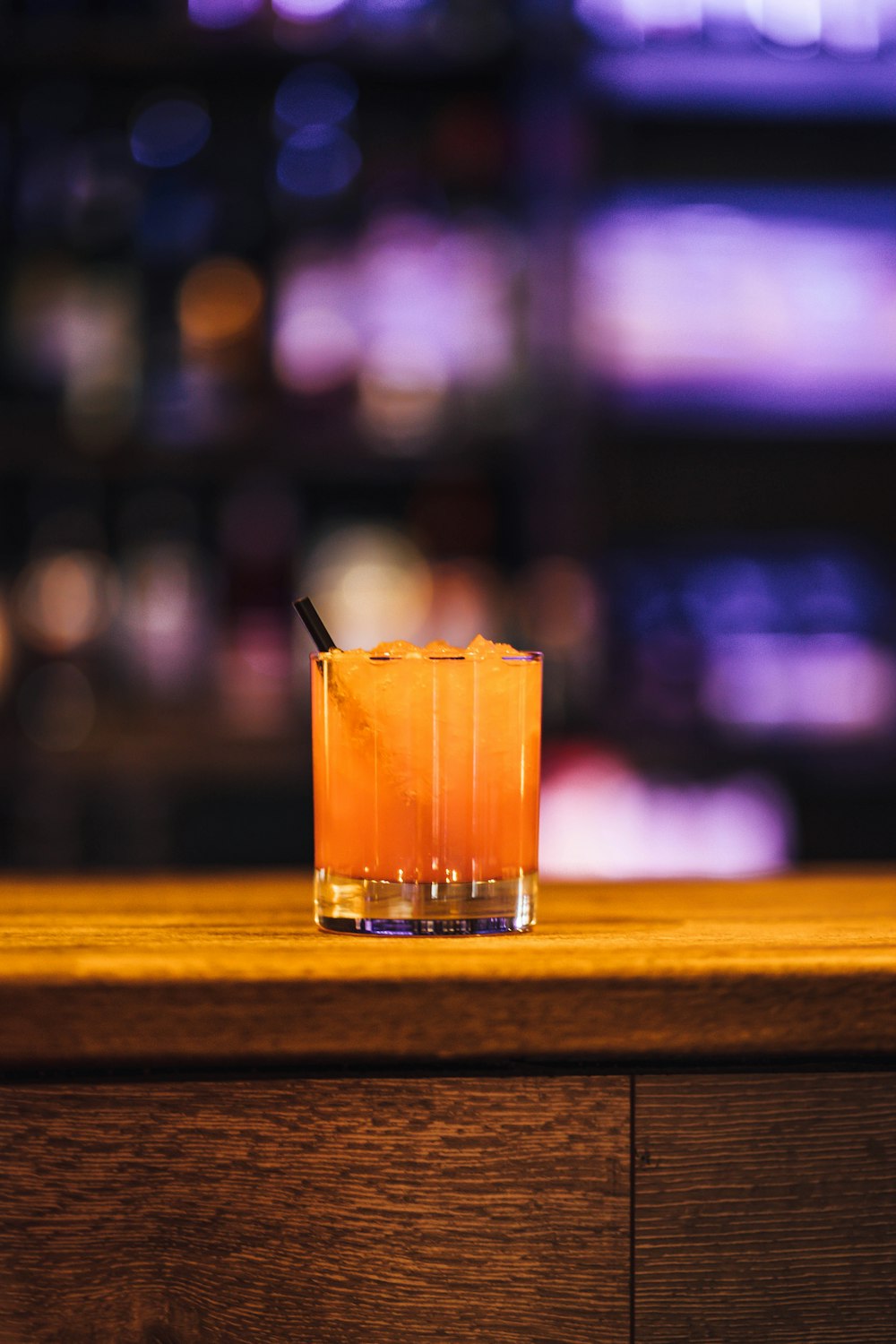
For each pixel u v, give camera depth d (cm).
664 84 211
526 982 60
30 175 210
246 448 205
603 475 235
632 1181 65
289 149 217
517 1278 65
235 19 208
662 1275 65
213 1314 64
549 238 205
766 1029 61
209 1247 64
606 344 214
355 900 68
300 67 205
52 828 228
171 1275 64
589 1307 65
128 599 215
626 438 230
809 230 221
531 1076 65
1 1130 64
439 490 227
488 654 72
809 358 218
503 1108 65
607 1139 65
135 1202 64
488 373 208
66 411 206
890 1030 61
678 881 95
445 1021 60
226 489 226
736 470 237
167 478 222
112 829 229
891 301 220
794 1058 66
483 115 214
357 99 217
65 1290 64
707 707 219
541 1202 65
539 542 209
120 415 206
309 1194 65
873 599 234
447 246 213
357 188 217
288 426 205
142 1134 64
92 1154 64
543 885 91
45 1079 64
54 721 210
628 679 222
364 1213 65
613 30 206
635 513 237
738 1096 66
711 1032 61
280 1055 60
